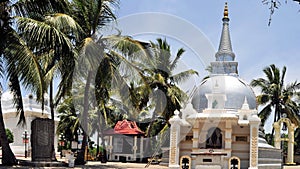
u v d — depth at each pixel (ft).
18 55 51.06
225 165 78.69
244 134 81.51
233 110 86.74
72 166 63.62
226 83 89.61
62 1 59.62
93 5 62.85
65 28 58.49
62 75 60.70
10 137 107.45
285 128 139.95
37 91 51.37
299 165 125.49
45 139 65.46
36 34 51.85
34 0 56.90
